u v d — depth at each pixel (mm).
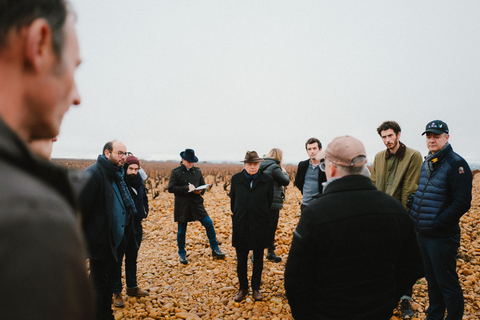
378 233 1434
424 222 2684
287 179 4453
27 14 371
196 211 4715
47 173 369
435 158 2664
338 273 1443
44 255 263
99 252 2562
